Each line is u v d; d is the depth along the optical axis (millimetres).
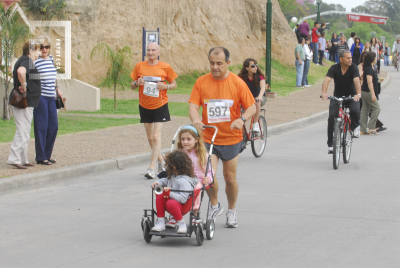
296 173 14312
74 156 15750
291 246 8281
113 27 40594
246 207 10805
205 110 9070
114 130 21328
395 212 10227
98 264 7574
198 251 8109
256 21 51594
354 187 12477
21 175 12883
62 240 8781
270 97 34562
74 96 29641
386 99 34906
